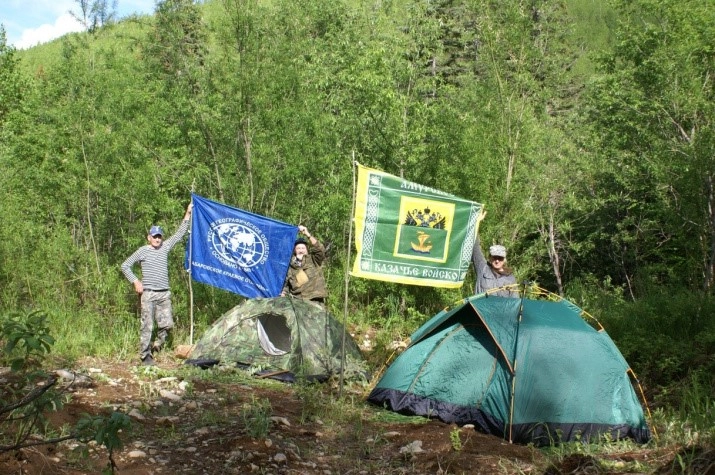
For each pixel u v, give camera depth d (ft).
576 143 63.05
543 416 23.49
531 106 46.98
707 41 50.67
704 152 44.93
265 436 21.24
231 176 42.73
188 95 42.73
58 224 43.78
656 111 54.49
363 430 23.62
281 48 43.16
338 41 44.37
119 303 38.45
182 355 33.17
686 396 26.76
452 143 42.47
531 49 45.57
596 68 63.41
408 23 45.01
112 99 43.88
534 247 46.75
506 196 43.45
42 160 48.08
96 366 30.60
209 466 19.03
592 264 69.67
